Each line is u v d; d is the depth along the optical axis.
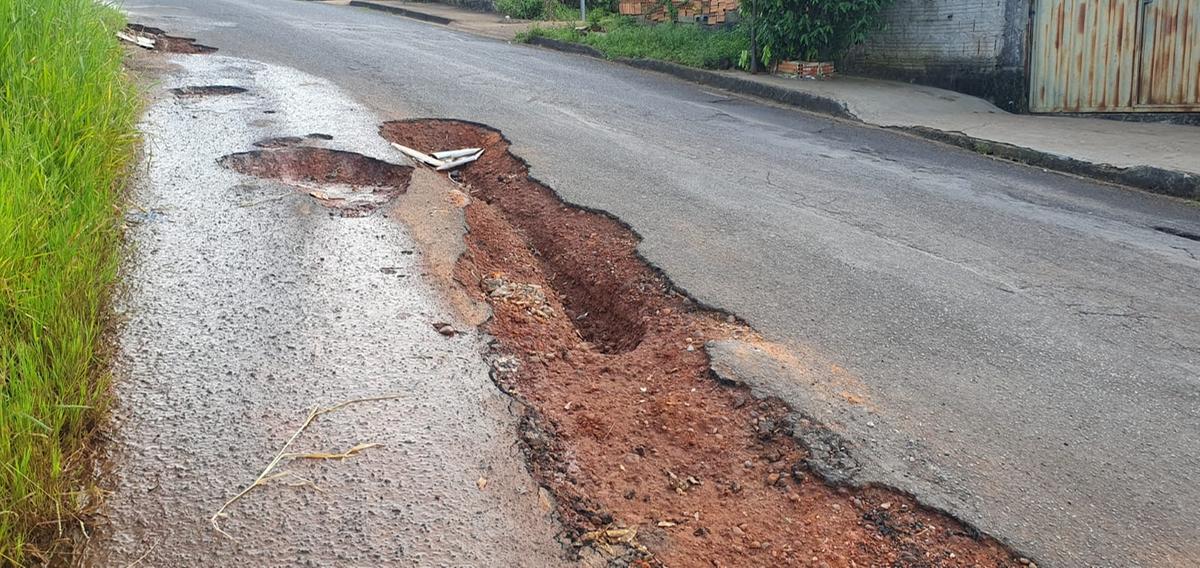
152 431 3.29
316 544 2.80
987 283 5.26
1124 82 10.09
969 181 7.71
